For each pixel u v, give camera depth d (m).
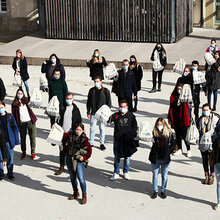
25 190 10.51
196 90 14.05
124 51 24.14
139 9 25.42
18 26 31.25
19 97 11.89
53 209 9.66
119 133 10.61
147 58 22.59
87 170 11.51
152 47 24.69
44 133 14.20
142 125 10.52
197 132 11.22
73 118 11.21
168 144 9.78
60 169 11.33
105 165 11.81
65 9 26.88
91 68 17.05
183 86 11.93
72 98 11.22
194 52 23.23
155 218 9.22
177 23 25.27
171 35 25.16
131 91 14.32
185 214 9.35
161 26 25.22
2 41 28.80
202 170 11.42
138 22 25.62
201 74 13.77
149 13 25.28
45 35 27.59
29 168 11.69
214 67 15.05
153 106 16.62
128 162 10.86
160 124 9.76
